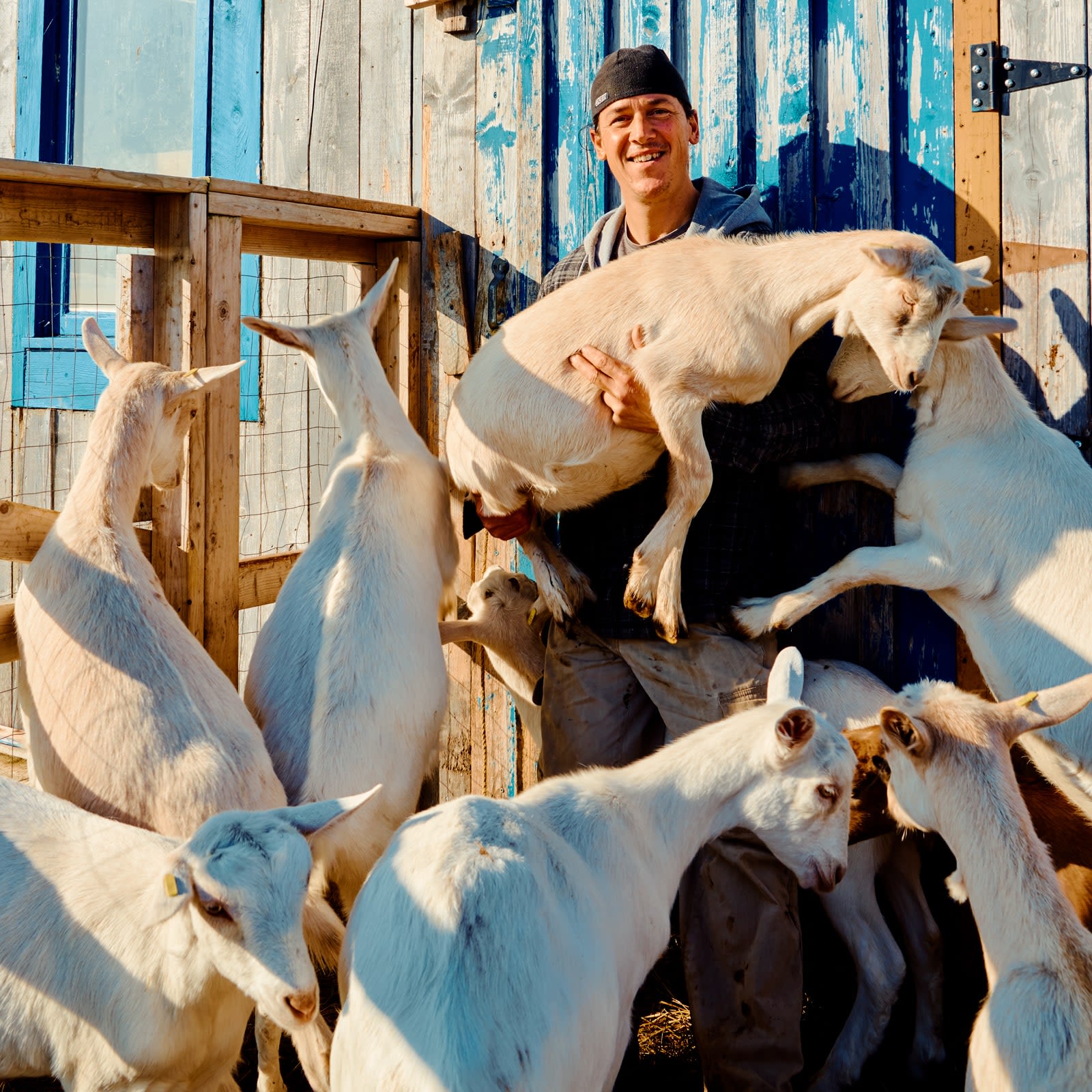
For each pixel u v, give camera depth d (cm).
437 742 366
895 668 392
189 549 391
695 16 411
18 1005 262
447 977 213
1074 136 356
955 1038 373
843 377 345
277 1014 231
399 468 382
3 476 626
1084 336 359
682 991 408
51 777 317
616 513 364
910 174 381
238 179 539
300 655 341
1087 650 319
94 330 371
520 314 365
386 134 489
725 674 349
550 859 244
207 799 294
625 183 378
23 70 628
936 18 373
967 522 335
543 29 441
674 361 326
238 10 532
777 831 283
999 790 278
